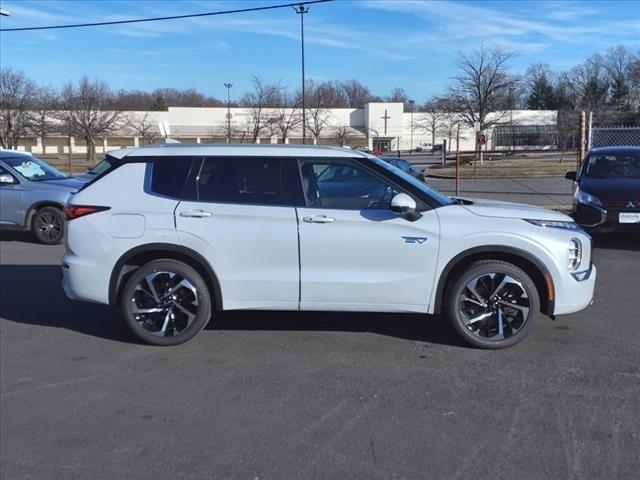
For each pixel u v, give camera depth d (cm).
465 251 488
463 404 398
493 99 4888
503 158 4225
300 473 319
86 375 458
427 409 392
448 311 500
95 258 510
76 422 381
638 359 477
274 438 356
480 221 490
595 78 8044
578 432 358
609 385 426
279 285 500
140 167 520
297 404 402
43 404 408
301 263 497
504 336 496
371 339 530
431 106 6525
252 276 502
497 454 335
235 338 537
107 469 326
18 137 5225
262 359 485
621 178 1010
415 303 498
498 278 491
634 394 411
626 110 7206
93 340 539
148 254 519
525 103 8506
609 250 948
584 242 500
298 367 468
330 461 330
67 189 1104
